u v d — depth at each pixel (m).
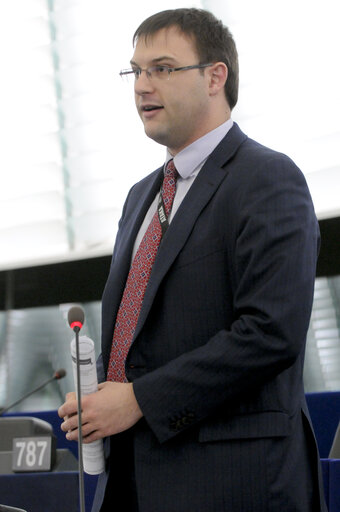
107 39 11.80
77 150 12.04
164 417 3.97
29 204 12.35
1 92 12.27
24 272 12.07
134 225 4.71
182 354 4.11
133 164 11.80
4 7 12.29
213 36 4.75
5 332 11.95
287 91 10.86
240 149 4.52
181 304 4.17
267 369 3.94
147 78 4.61
